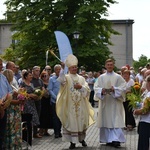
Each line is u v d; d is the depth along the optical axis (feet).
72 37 111.55
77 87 33.53
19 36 123.95
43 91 33.30
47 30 117.29
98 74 80.28
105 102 34.76
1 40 168.25
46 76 40.78
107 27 118.42
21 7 118.83
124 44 166.30
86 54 108.27
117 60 166.81
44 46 113.29
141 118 25.32
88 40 113.60
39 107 36.76
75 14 110.73
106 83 34.99
